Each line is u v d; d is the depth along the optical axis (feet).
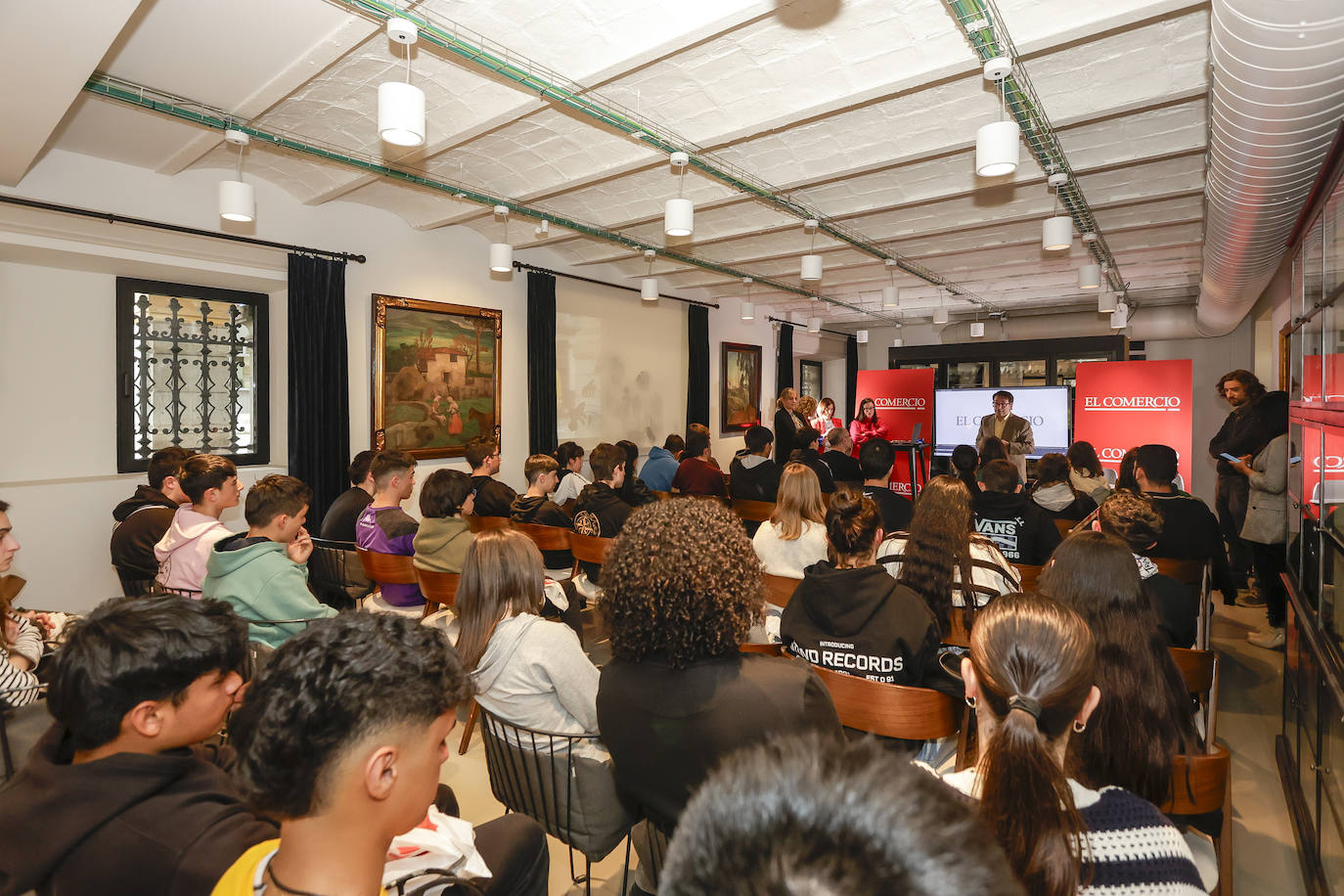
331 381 16.83
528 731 5.16
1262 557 12.75
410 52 9.89
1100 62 9.93
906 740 5.38
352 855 2.15
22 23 6.98
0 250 12.65
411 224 18.75
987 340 35.50
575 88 10.38
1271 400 14.20
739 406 31.99
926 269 24.61
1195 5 8.08
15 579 6.55
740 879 1.04
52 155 12.58
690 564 3.54
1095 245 19.39
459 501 9.62
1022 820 2.32
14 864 2.74
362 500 12.40
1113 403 24.27
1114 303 26.73
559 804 5.29
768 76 10.48
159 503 10.77
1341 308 6.12
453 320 19.83
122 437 14.71
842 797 1.07
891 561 8.09
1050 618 2.73
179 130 12.07
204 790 2.96
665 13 8.77
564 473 18.34
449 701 2.29
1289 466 8.84
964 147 12.46
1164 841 2.46
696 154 13.11
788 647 6.08
